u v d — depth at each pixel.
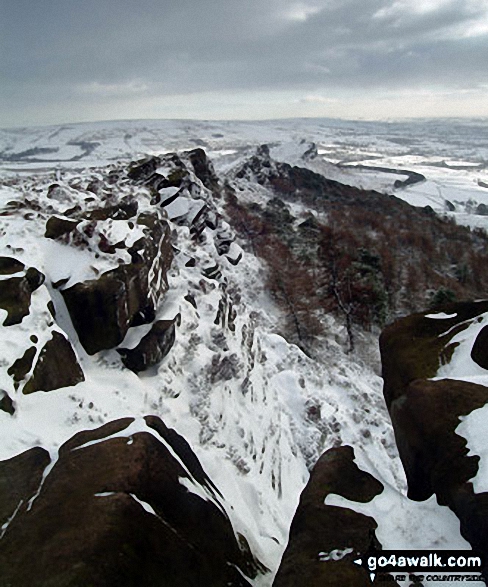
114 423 10.30
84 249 19.67
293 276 47.84
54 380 15.39
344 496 9.86
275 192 87.06
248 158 94.56
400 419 11.27
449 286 50.94
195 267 30.80
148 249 21.58
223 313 26.00
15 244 18.34
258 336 35.12
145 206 27.02
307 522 9.42
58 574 6.83
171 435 10.79
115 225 20.95
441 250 64.62
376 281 46.00
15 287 15.96
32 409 13.96
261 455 21.31
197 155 60.91
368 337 42.53
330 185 98.31
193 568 8.15
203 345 23.08
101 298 18.31
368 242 56.88
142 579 7.26
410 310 45.62
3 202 21.86
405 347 14.16
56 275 18.47
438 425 10.12
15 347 14.59
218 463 17.36
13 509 8.75
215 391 21.86
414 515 9.12
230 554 9.60
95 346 18.59
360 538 8.84
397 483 24.89
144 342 19.30
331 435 27.42
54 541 7.37
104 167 45.38
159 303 22.00
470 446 9.33
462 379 11.09
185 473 10.00
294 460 24.42
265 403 25.78
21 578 6.91
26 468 9.77
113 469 8.65
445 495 9.02
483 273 58.53
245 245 53.25
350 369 38.47
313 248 53.78
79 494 8.23
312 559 8.62
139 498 8.37
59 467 9.08
